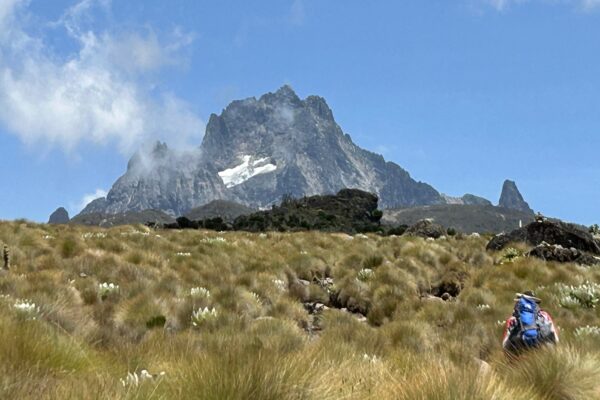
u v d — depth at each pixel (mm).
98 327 11367
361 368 8398
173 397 5844
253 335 11242
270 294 19344
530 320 10383
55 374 6812
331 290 21859
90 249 21703
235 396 5746
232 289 17578
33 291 13219
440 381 6480
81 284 15859
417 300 19875
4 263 17594
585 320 16203
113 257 19953
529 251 27719
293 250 28188
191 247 26469
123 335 11766
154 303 14602
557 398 7945
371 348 12258
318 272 24734
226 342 10164
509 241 31297
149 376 6441
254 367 6109
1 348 6727
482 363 10711
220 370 6105
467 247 31344
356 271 24172
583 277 21953
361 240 32750
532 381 8195
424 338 13758
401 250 27844
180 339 10828
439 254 27078
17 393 5418
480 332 14484
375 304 20234
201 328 13406
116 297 15523
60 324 10539
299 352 8758
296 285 21812
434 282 23766
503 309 17016
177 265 21797
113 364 8039
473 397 6258
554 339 10328
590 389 7953
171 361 8594
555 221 31250
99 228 34062
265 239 32750
